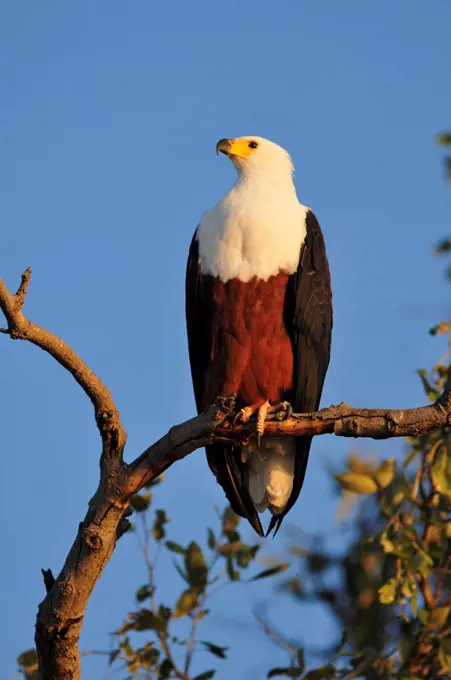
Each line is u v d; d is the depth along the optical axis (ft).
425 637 32.65
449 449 32.14
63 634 25.57
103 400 25.81
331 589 39.01
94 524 25.89
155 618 32.12
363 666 32.07
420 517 33.47
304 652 32.89
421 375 35.04
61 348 25.03
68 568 25.68
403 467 34.19
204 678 32.09
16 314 24.22
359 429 26.48
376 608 34.86
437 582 34.58
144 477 26.22
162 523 33.86
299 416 27.68
